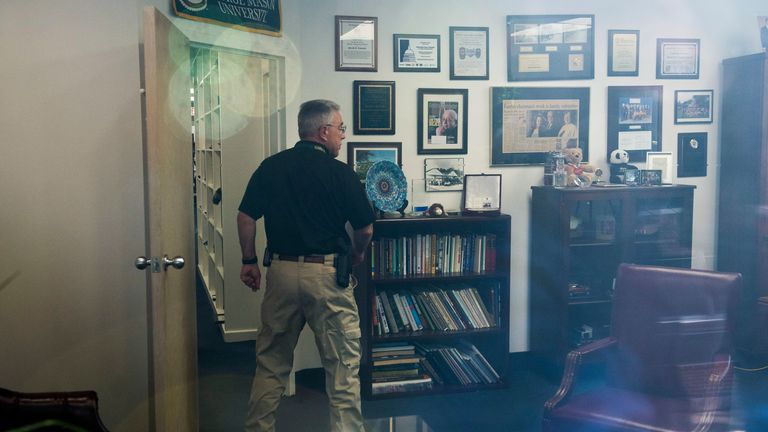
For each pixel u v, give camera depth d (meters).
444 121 4.48
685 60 4.84
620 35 4.71
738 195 4.82
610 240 4.44
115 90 3.02
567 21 4.60
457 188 4.52
